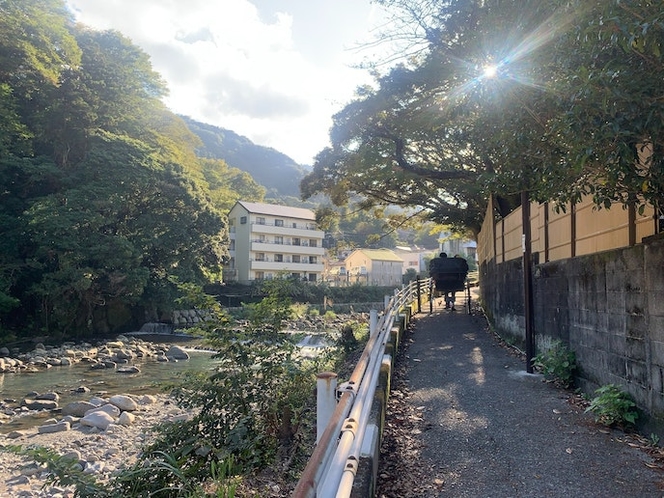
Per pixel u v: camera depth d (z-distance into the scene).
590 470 3.88
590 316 5.94
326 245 72.50
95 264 28.81
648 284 4.46
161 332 32.69
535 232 8.58
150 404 12.77
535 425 5.04
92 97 33.28
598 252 5.71
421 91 13.63
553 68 3.89
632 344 4.82
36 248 28.22
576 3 2.97
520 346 9.75
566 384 6.52
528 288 7.77
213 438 5.48
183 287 6.36
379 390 4.99
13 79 32.44
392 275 67.94
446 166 17.77
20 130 29.95
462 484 3.72
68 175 30.38
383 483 3.80
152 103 44.03
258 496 3.88
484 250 17.64
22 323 28.62
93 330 31.27
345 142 18.23
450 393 6.47
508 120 4.49
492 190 5.79
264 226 53.69
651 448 4.27
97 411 11.14
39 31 34.19
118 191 29.59
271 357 6.20
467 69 8.73
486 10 7.20
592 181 4.13
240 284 46.56
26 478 7.76
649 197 3.71
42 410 12.42
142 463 4.82
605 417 4.93
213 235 35.81
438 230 31.61
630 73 2.85
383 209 27.27
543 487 3.61
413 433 4.95
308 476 1.75
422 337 11.73
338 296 49.34
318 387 3.09
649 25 2.41
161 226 32.62
